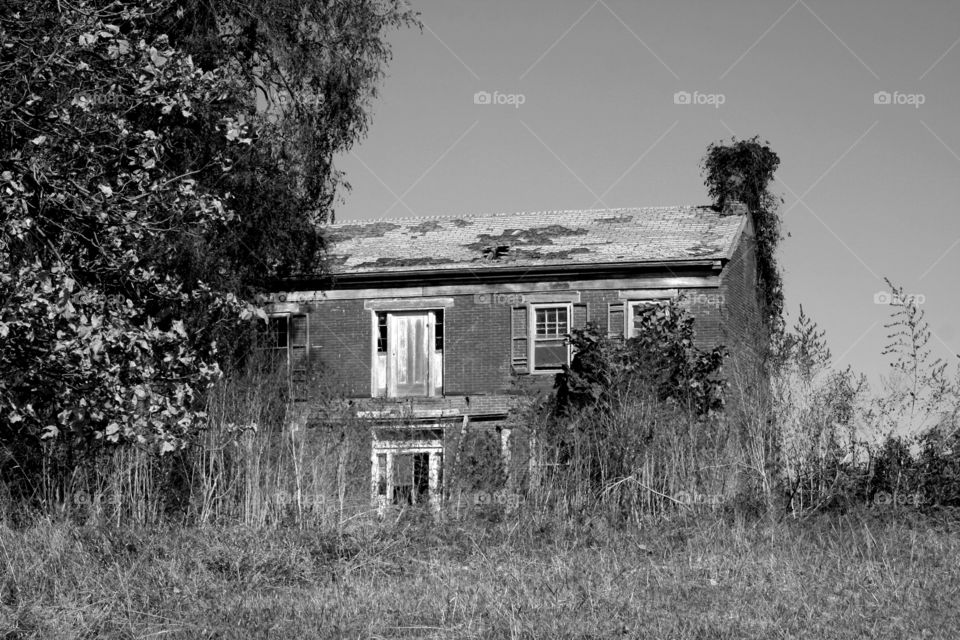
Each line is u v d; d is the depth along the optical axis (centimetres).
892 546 1598
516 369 3081
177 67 1548
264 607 1298
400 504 1892
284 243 2592
